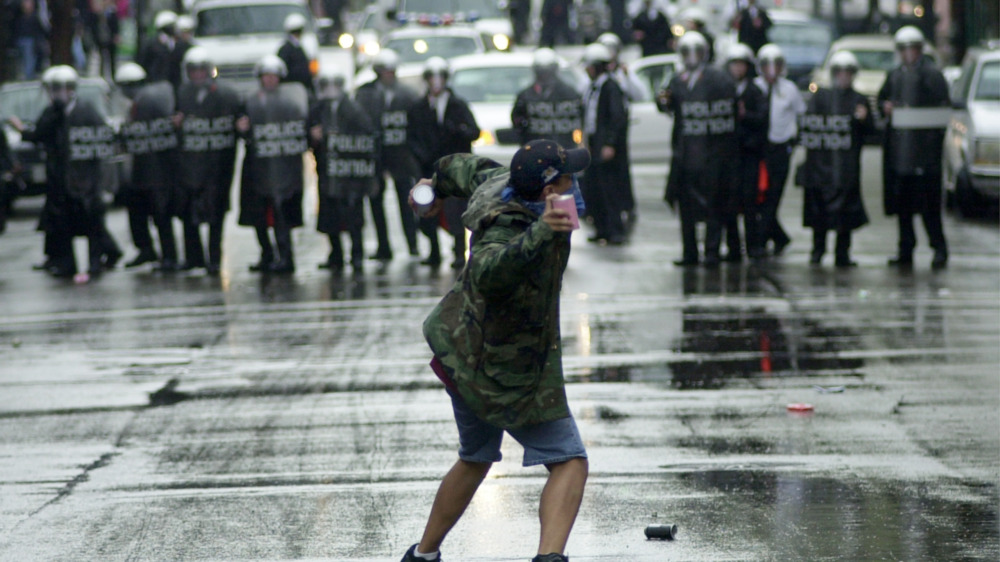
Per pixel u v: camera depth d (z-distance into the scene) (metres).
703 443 24.14
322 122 45.56
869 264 45.75
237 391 29.08
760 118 46.00
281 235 45.94
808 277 42.91
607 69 49.72
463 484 17.06
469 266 16.11
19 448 24.81
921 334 33.59
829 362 30.66
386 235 48.06
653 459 23.19
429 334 16.38
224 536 19.61
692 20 63.16
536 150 15.95
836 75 44.19
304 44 82.50
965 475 22.00
